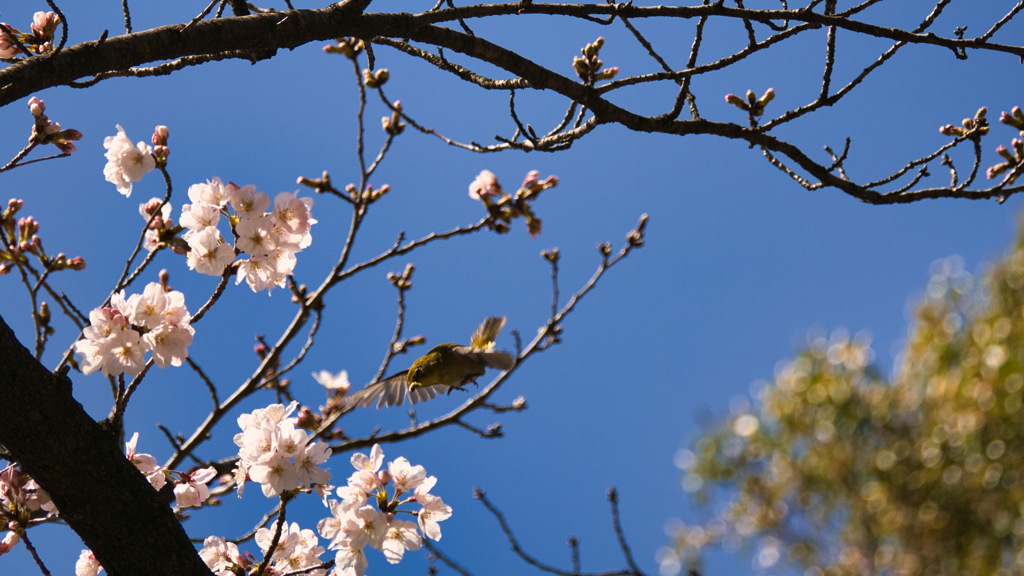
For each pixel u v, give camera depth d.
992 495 7.36
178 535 4.32
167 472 4.40
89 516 4.28
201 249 4.31
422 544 4.36
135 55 4.25
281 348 4.76
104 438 4.28
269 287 4.35
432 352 4.71
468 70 4.50
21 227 4.46
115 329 4.28
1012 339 7.49
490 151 4.58
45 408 4.24
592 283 5.06
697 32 4.46
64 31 4.21
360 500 4.35
